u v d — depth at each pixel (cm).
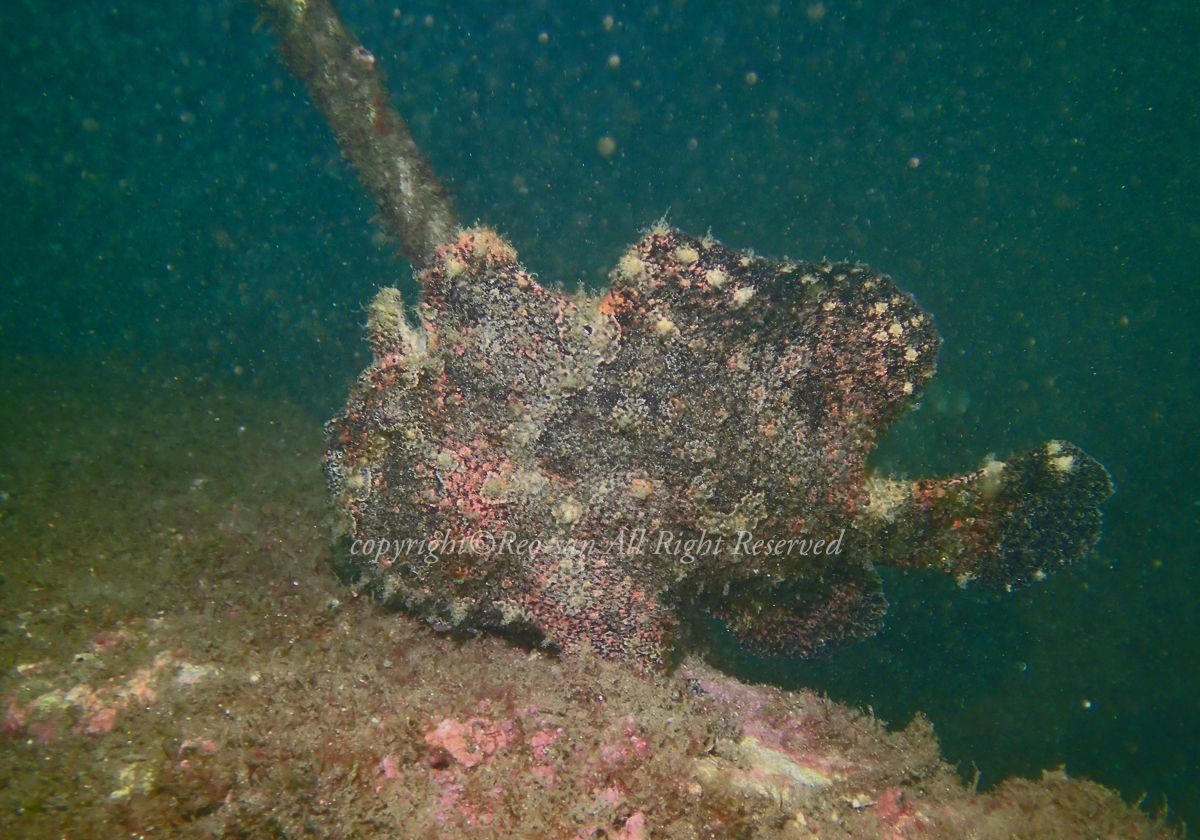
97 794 19
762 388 24
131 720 20
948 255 99
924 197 113
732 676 30
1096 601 60
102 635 23
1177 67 112
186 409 47
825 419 24
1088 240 98
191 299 88
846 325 24
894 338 24
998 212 107
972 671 52
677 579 24
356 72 33
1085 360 82
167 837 18
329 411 55
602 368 24
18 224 113
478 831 19
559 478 24
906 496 25
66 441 37
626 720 21
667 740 21
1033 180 111
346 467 24
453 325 24
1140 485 70
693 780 20
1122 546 65
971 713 50
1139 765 49
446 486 24
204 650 22
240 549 27
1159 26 113
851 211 111
